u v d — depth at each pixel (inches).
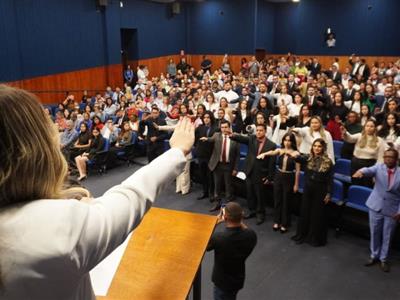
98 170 302.2
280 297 144.8
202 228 58.6
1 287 20.3
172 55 703.7
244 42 684.7
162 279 46.7
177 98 432.1
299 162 183.5
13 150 20.3
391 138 219.0
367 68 515.5
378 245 161.9
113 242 22.8
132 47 612.4
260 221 203.2
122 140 319.9
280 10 748.0
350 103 314.0
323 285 151.6
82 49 488.4
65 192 25.0
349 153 222.7
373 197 159.6
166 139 280.8
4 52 366.0
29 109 21.4
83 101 445.1
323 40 665.6
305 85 392.2
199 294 68.2
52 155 21.9
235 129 277.1
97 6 512.7
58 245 20.1
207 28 711.7
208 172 233.1
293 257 171.5
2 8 361.1
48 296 21.0
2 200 21.3
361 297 144.2
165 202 235.3
